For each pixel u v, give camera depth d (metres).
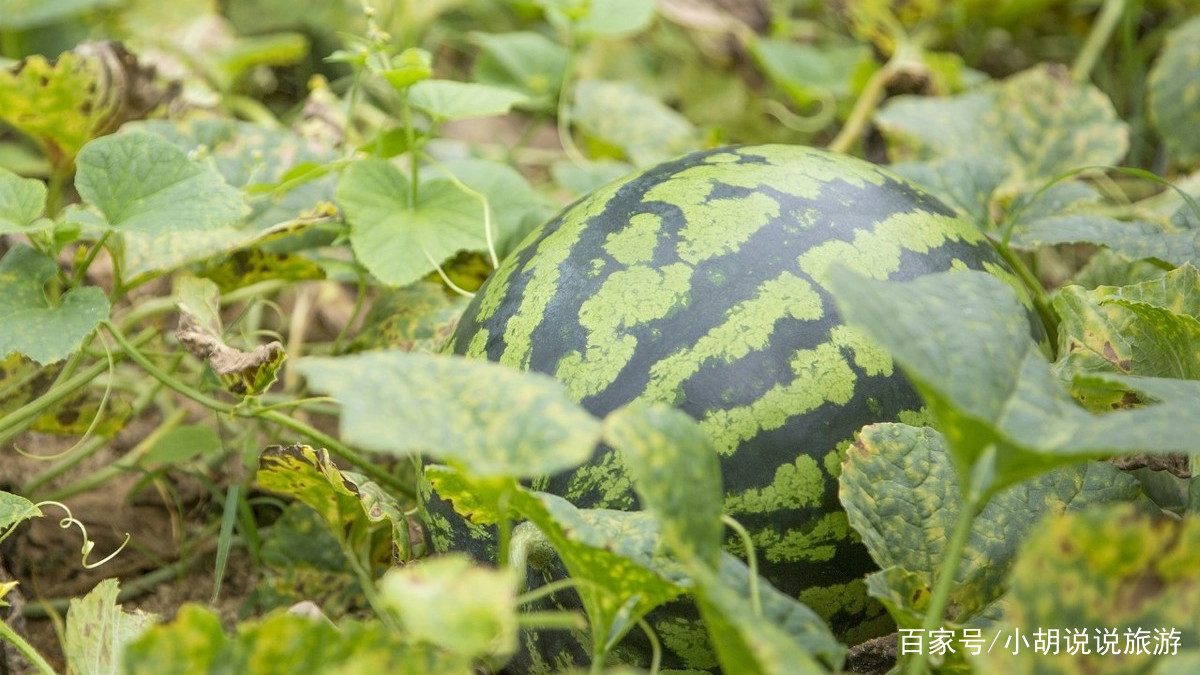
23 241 1.67
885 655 1.45
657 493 1.27
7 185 1.51
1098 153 1.78
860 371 1.40
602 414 1.40
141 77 1.70
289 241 1.63
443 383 1.26
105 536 1.64
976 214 1.64
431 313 1.61
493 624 1.25
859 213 1.45
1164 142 1.88
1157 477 1.48
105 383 1.66
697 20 2.10
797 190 1.45
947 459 1.40
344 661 1.28
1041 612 1.25
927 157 1.79
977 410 1.26
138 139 1.51
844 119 2.20
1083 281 1.63
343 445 1.58
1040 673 1.25
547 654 1.44
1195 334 1.44
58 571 1.61
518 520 1.41
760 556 1.39
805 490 1.39
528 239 1.49
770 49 2.12
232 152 1.66
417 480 1.48
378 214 1.60
